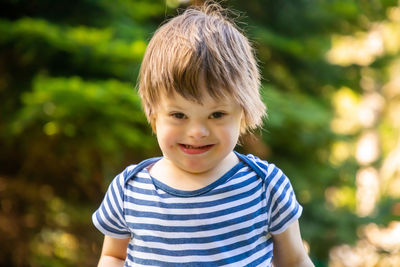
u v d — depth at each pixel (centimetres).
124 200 116
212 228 109
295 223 119
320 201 404
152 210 112
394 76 657
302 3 398
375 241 432
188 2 337
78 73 306
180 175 113
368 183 588
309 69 428
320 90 448
